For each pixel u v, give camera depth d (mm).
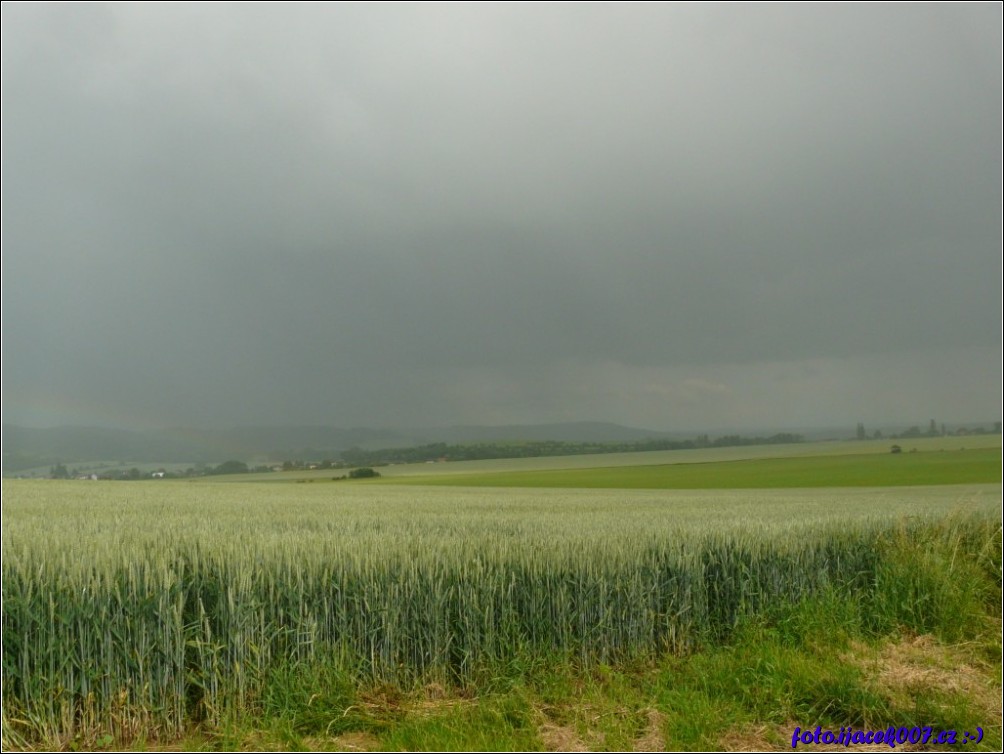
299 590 6004
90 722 5293
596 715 5828
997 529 12195
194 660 5766
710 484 54625
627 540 8156
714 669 6711
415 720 5570
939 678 6867
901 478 53344
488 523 11172
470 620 6422
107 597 5492
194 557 6215
